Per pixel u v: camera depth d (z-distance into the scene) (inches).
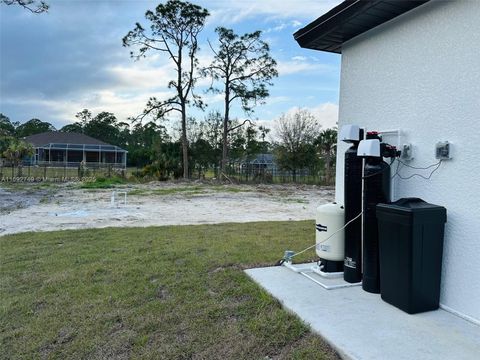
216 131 1038.4
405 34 129.6
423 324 103.1
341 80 164.2
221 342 99.0
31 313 117.3
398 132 131.3
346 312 111.2
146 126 999.0
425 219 109.7
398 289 113.1
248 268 159.6
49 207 428.8
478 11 104.4
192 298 127.6
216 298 127.4
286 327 103.1
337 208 146.5
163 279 147.4
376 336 95.7
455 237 111.0
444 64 114.9
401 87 131.2
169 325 108.7
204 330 105.3
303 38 164.7
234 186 825.5
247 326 106.1
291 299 121.8
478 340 94.0
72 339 102.0
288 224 305.9
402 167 131.0
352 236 136.6
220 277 147.3
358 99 153.1
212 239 231.6
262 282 139.3
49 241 225.9
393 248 114.4
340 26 143.6
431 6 119.4
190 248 201.5
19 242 223.1
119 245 212.8
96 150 1731.1
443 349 89.2
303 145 987.9
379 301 120.1
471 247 106.4
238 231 265.9
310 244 216.1
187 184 848.3
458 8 110.3
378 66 142.2
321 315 109.0
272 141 1060.5
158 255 185.5
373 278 126.6
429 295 112.0
